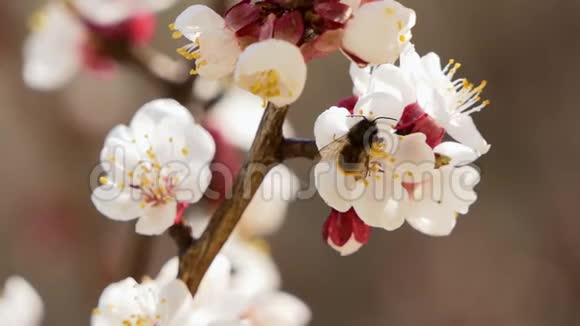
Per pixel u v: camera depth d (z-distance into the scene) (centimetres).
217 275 53
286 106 51
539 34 118
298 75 49
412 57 51
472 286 111
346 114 51
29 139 91
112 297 52
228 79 63
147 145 53
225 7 60
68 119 85
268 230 64
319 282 108
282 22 49
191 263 52
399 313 109
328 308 108
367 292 109
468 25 118
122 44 67
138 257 62
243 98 65
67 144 84
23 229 86
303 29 49
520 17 118
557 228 115
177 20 50
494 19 118
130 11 67
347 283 109
